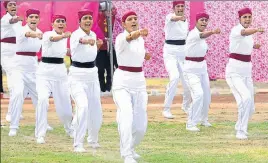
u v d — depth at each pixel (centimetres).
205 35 2352
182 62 2608
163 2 2762
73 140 2245
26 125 2414
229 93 2711
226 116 2512
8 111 2473
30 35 2289
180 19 2577
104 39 2645
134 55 1842
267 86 2656
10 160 1944
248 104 2227
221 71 2739
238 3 2683
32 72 2353
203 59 2391
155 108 2642
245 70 2228
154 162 1934
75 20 2575
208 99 2419
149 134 2302
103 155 2033
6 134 2294
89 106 2067
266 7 2648
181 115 2578
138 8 2756
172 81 2552
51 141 2214
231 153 2038
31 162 1958
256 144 2167
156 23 2775
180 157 1998
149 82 2805
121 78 1852
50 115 2572
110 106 2605
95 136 2119
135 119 1870
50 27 2600
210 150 2095
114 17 2692
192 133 2325
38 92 2180
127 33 1844
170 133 2322
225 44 2728
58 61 2180
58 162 1930
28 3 2603
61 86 2198
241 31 2189
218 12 2705
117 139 2238
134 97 1864
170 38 2595
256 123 2423
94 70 2039
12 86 2320
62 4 2581
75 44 1997
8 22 2358
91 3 2581
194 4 2689
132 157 1819
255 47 2248
